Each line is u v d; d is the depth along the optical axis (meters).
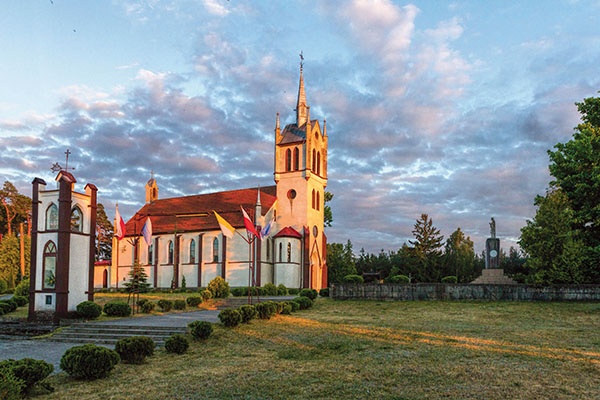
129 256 76.00
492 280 48.66
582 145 42.69
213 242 69.81
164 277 72.38
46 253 33.62
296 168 70.75
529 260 42.00
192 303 41.88
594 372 17.23
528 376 16.73
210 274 69.06
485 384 15.84
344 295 44.53
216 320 31.42
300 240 68.94
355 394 14.94
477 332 26.14
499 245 49.81
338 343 23.34
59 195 33.44
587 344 22.48
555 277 40.09
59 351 23.66
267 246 68.12
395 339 24.19
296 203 70.19
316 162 72.62
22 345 25.72
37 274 33.50
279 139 72.12
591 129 43.56
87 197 35.50
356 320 32.00
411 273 83.06
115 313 34.09
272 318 31.88
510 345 22.25
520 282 48.16
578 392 14.87
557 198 42.53
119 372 18.14
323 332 26.62
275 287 56.31
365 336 25.16
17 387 12.09
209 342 24.06
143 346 20.05
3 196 98.69
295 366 18.92
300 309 38.59
